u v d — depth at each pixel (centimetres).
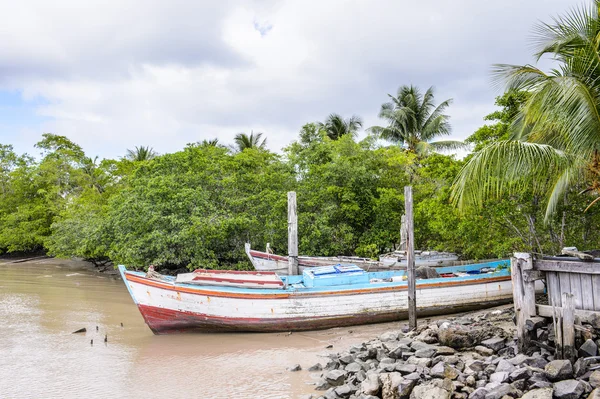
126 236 2261
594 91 1015
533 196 1385
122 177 3803
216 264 2222
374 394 835
